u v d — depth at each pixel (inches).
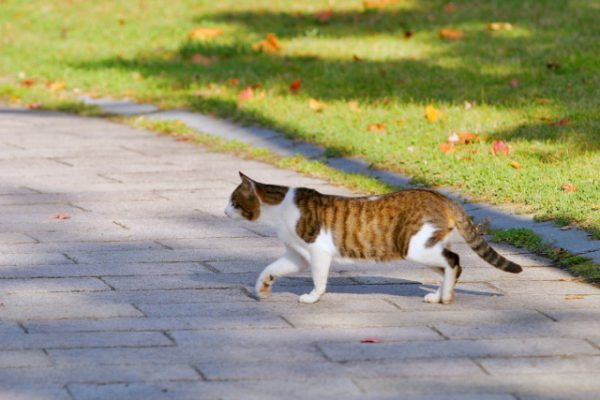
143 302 296.4
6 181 446.6
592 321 280.5
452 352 258.2
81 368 247.3
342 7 869.2
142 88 634.8
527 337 268.7
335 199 291.7
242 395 232.2
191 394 232.7
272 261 338.0
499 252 344.2
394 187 420.8
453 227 289.4
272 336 269.4
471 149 462.0
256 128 535.5
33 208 405.1
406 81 597.6
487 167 429.7
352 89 591.2
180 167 471.8
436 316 285.6
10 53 768.3
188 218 389.7
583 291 305.7
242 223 382.9
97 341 265.0
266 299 301.0
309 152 488.1
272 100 578.6
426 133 493.4
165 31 813.2
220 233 370.6
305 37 753.6
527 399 231.1
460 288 310.8
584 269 320.2
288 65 665.6
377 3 856.3
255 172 460.1
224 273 325.7
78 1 953.5
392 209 287.1
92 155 495.8
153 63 703.7
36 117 587.8
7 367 248.1
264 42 721.0
